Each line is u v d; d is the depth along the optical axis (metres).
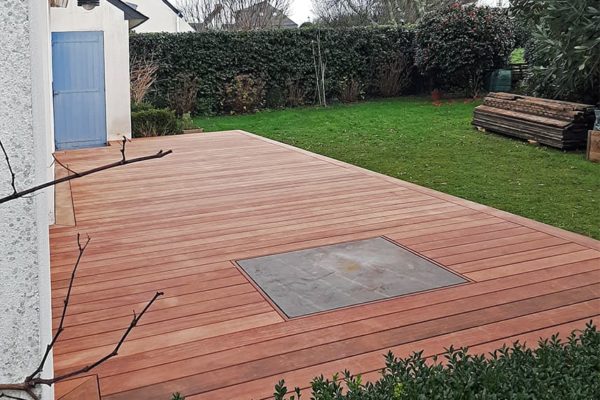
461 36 13.39
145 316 2.97
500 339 2.70
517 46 14.09
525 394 1.71
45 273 1.42
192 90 13.22
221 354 2.59
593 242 4.02
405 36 15.01
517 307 3.03
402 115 12.28
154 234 4.33
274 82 14.15
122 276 3.51
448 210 4.88
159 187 5.85
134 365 2.50
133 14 9.82
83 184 6.03
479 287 3.29
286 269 3.60
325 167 6.74
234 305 3.10
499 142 9.09
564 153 8.12
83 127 8.96
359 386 1.84
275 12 23.05
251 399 2.24
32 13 1.29
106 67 8.94
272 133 10.67
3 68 1.25
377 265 3.65
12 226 1.29
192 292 3.27
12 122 1.27
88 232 4.40
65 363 2.52
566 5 7.57
